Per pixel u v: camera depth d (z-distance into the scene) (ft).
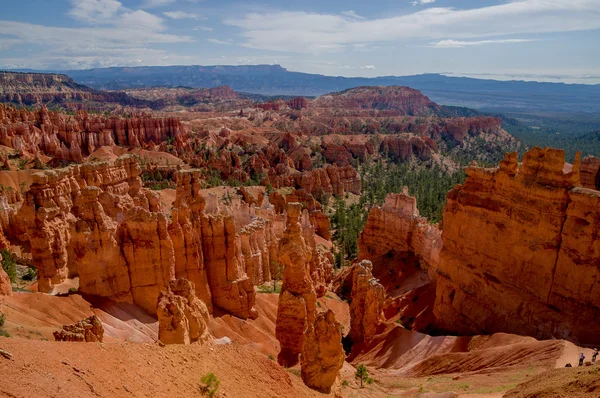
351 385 134.72
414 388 135.44
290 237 171.12
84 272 146.41
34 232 169.27
